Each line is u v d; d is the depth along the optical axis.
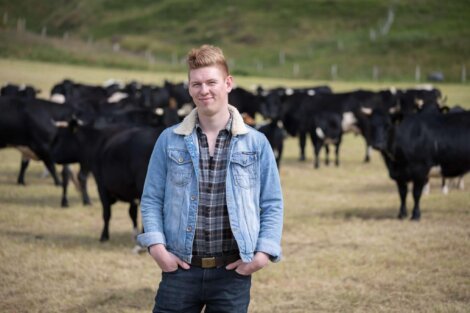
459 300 7.12
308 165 18.67
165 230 4.22
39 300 7.32
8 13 105.69
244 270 4.13
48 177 16.33
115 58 63.06
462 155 11.27
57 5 111.88
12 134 13.93
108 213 10.05
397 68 62.81
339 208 12.41
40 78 42.00
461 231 10.21
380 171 17.39
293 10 91.88
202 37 88.62
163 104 27.39
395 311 6.82
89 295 7.49
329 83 50.66
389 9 85.56
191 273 4.15
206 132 4.28
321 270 8.28
